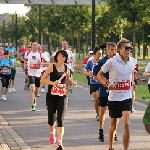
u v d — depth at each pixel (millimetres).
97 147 10555
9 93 24203
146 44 85125
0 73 20812
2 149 10164
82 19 67938
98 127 13461
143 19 48438
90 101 20438
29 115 15992
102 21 68562
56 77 10477
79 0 46062
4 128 13320
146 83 29016
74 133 12469
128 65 9359
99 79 9523
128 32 80125
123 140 9047
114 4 47875
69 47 22719
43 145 10836
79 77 35375
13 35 108438
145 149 10305
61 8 72188
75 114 16203
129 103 9359
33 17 83188
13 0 43844
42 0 45031
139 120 14812
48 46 88312
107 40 75812
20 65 60500
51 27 75000
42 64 17500
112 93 9398
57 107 10359
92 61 14148
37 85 17562
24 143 11047
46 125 13852
